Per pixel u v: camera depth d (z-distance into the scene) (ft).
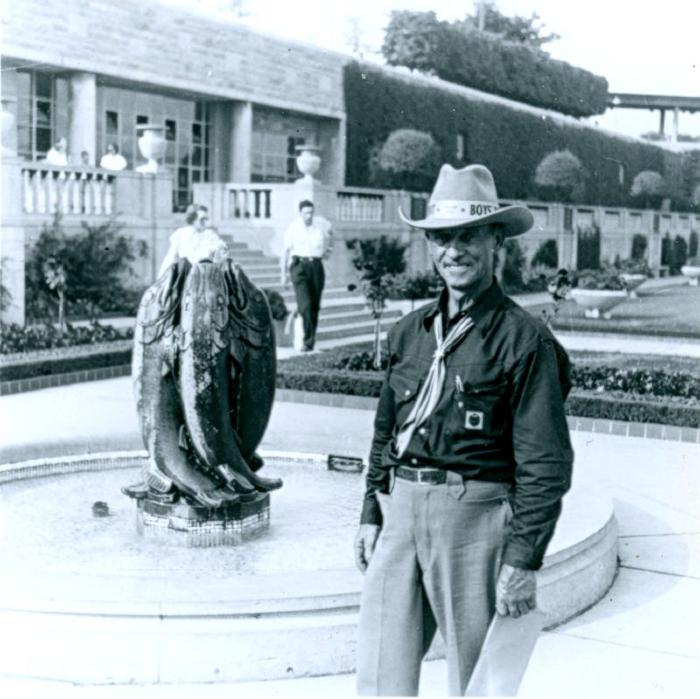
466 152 116.78
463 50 122.21
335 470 30.48
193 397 21.34
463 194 12.77
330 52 106.73
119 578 17.90
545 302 87.81
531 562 11.91
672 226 120.67
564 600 20.25
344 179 109.91
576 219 108.17
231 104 98.68
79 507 25.58
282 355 58.03
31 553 21.26
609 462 35.22
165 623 16.79
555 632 19.66
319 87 106.01
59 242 66.69
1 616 17.02
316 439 32.60
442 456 12.61
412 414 12.80
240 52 96.43
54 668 16.84
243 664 16.83
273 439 32.60
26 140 80.69
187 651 16.74
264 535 23.09
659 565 23.84
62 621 16.85
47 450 29.76
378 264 86.28
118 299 70.90
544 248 103.65
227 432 21.95
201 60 92.17
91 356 53.88
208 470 22.33
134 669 16.75
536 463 12.05
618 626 19.98
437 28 119.85
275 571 20.39
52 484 28.25
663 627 19.93
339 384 47.75
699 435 39.37
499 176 118.83
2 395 48.01
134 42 85.35
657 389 45.27
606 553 22.08
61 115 82.94
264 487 23.00
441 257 12.70
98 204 70.64
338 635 17.13
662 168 121.80
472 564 12.61
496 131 118.21
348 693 16.29
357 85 109.60
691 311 81.35
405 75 112.47
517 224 13.01
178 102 96.17
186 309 21.26
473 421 12.46
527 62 127.03
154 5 86.79
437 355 12.65
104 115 88.48
